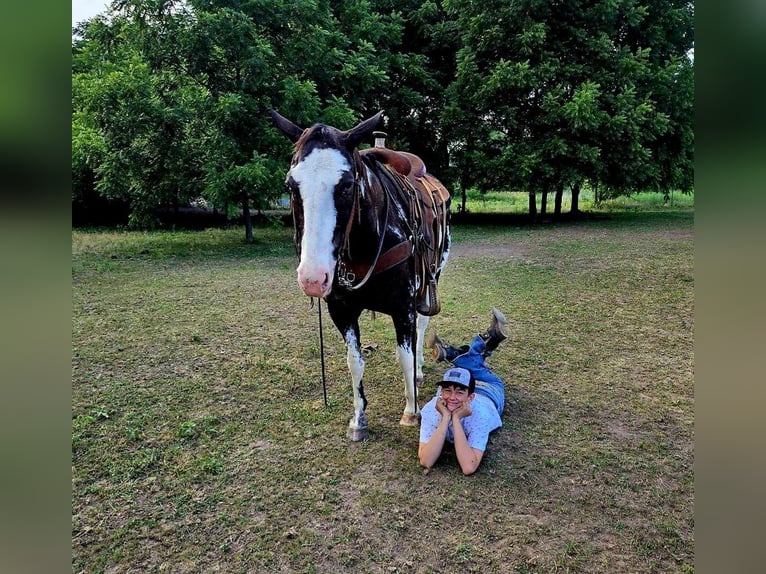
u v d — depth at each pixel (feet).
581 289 21.63
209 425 10.68
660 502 8.03
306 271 6.97
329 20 36.37
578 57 44.09
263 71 30.73
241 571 6.82
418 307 10.43
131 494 8.44
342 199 7.27
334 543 7.27
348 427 10.34
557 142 41.16
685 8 46.73
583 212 56.03
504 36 43.29
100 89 29.71
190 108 31.68
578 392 11.94
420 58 47.06
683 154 45.65
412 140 51.19
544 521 7.63
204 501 8.25
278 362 14.10
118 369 13.65
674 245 31.32
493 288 22.13
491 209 66.85
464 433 8.98
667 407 11.18
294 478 8.80
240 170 29.91
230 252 33.06
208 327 17.17
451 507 7.95
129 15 30.81
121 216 50.62
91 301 20.47
